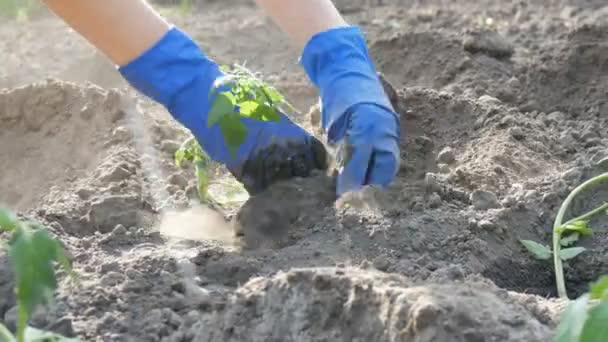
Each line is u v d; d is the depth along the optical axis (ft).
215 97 16.94
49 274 10.90
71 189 19.06
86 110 21.20
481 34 25.39
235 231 16.78
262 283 13.43
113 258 15.35
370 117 17.11
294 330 12.66
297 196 16.87
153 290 14.42
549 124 21.47
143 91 17.56
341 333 12.41
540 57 24.09
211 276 15.01
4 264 14.90
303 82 25.00
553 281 16.55
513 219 16.94
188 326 13.47
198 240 16.57
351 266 14.24
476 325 11.70
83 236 16.79
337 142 17.56
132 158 19.42
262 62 27.40
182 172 19.75
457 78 24.40
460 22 29.94
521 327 11.85
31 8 30.94
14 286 14.43
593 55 23.26
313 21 18.10
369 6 32.83
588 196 17.66
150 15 17.28
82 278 14.66
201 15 32.60
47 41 29.35
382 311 12.14
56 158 20.88
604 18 28.58
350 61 17.92
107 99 21.08
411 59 25.45
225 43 29.01
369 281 12.57
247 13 32.60
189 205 18.33
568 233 17.07
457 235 16.06
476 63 24.62
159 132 20.99
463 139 20.17
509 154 19.15
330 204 16.89
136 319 13.78
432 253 15.64
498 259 16.10
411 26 29.78
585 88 22.84
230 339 12.96
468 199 17.35
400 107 20.63
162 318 13.71
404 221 16.16
